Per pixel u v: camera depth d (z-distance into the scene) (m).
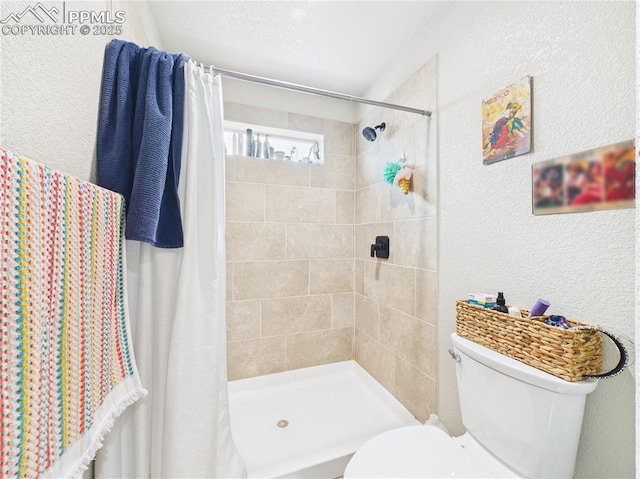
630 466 0.63
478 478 0.73
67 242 0.51
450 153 1.17
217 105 0.98
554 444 0.66
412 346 1.41
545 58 0.80
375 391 1.70
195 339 0.86
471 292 1.06
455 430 1.14
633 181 0.62
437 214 1.24
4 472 0.37
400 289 1.51
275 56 1.56
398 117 1.54
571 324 0.71
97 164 0.76
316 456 1.16
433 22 1.28
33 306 0.43
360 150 1.96
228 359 1.72
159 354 0.85
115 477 0.77
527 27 0.86
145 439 0.82
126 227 0.74
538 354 0.69
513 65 0.90
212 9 1.21
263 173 1.79
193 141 0.88
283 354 1.85
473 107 1.06
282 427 1.43
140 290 0.83
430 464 0.77
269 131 1.86
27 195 0.42
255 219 1.77
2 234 0.37
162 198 0.84
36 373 0.43
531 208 0.84
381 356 1.69
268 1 1.17
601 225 0.67
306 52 1.52
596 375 0.63
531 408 0.70
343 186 2.00
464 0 1.11
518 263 0.88
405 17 1.27
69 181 0.52
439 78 1.24
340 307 2.00
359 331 1.96
